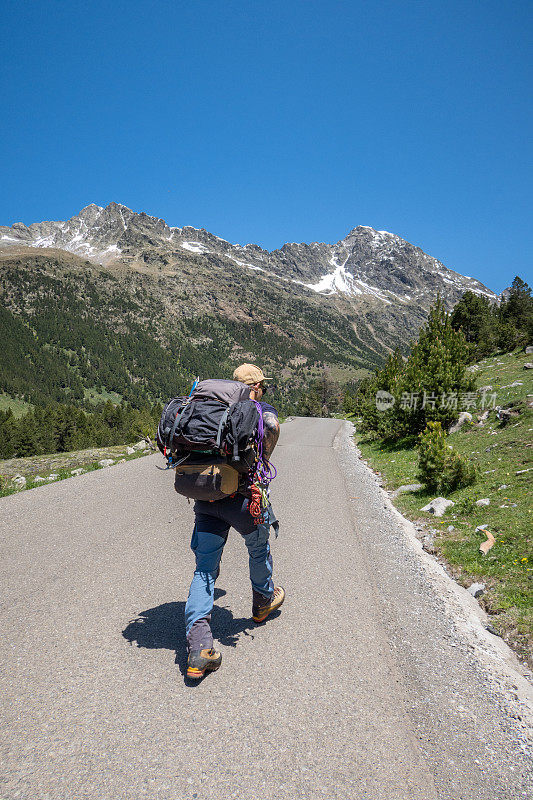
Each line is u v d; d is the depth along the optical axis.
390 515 7.83
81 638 3.37
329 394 127.94
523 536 5.55
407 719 2.61
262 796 2.00
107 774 2.10
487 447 11.06
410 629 3.75
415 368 17.20
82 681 2.84
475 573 4.97
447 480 8.58
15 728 2.39
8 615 3.73
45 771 2.10
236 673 3.00
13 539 5.94
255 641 3.44
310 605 4.13
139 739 2.34
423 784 2.13
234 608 4.02
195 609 2.99
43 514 7.35
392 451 16.42
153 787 2.03
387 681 2.99
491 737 2.50
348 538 6.39
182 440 2.99
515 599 4.23
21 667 2.97
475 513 6.93
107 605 3.96
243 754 2.26
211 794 2.01
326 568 5.13
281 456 16.61
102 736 2.35
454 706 2.76
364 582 4.75
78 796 1.96
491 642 3.64
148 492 9.23
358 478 11.98
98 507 7.88
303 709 2.64
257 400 3.58
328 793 2.04
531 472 8.04
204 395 3.20
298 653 3.29
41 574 4.68
